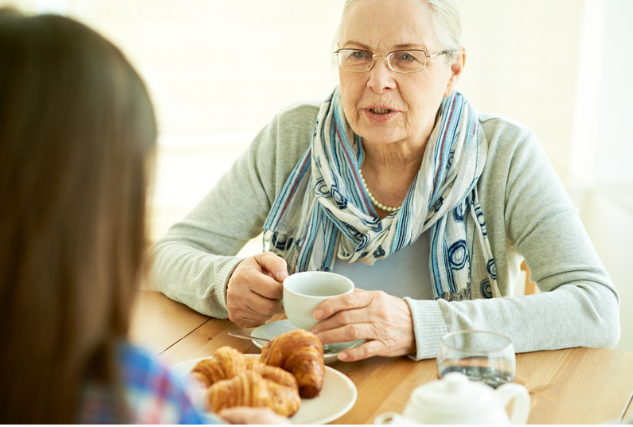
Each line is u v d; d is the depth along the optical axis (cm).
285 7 280
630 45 249
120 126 46
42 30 45
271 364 82
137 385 46
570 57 255
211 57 292
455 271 134
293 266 147
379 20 121
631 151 258
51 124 43
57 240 43
